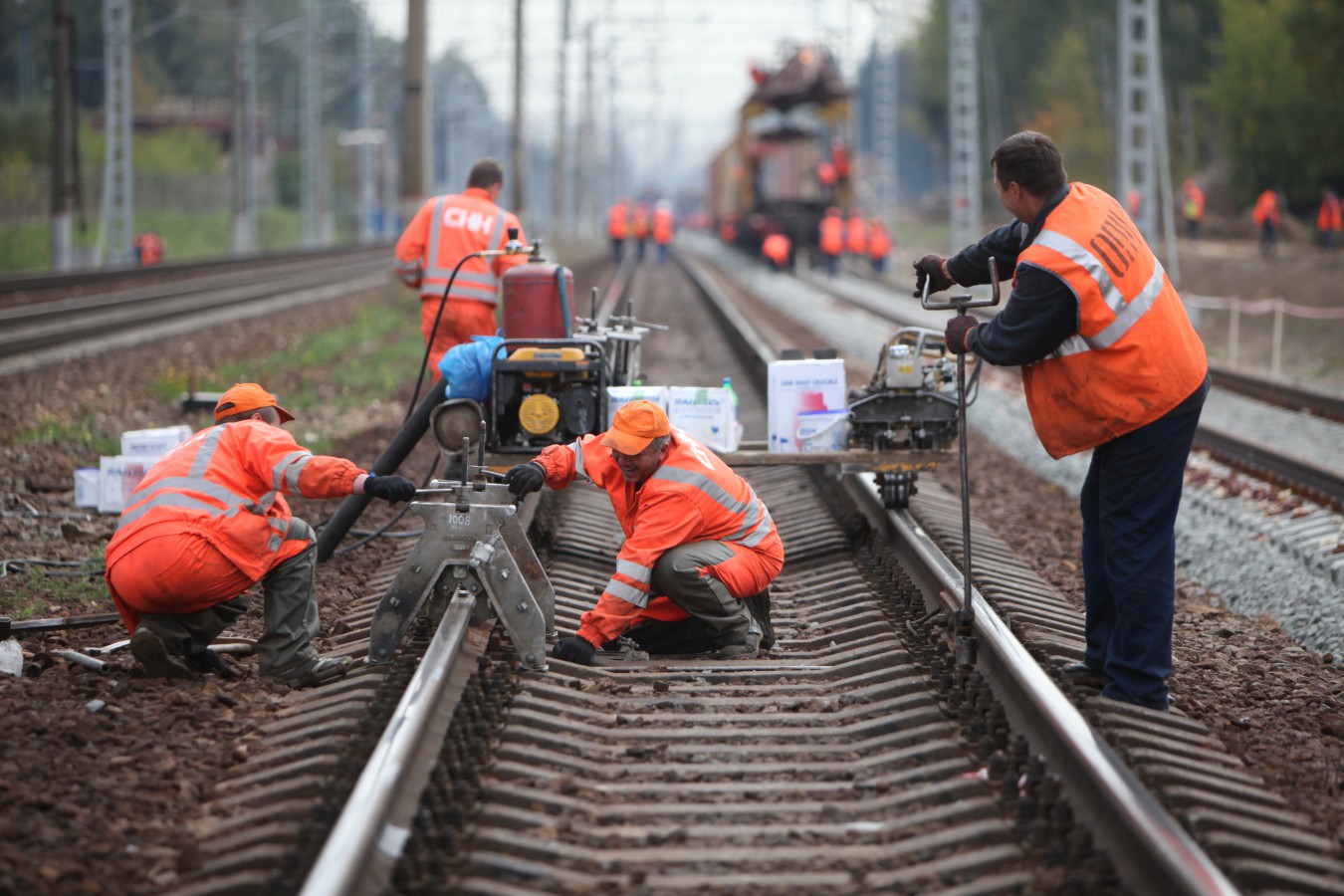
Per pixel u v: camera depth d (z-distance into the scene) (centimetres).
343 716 1370
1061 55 16400
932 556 1845
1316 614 1978
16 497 2592
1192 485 3008
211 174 17938
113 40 10462
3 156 13650
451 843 1075
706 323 6731
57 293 7219
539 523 2173
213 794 1220
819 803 1212
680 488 1617
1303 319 6762
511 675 1494
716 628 1662
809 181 12388
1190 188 10156
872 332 6312
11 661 1575
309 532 1586
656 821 1175
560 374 1928
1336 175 11056
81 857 1084
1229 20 11712
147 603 1497
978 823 1147
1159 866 968
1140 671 1430
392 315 6712
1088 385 1400
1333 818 1236
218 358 4881
